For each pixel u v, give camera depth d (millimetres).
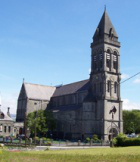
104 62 102438
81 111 103062
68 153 35906
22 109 130625
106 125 96938
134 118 141000
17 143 71125
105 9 109062
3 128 113062
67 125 108188
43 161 25438
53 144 71500
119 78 105188
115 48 106688
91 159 27422
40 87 137000
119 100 102875
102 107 98500
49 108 132375
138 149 43500
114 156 30219
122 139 60125
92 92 105312
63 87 133250
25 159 26641
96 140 83688
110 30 106438
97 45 106500
